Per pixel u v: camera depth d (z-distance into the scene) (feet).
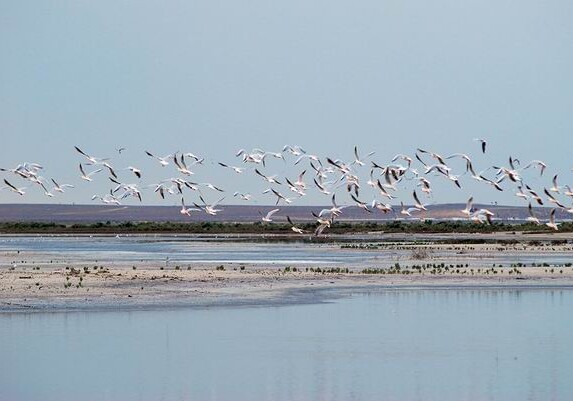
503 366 102.58
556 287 180.75
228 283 181.78
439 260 257.96
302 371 100.42
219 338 118.73
